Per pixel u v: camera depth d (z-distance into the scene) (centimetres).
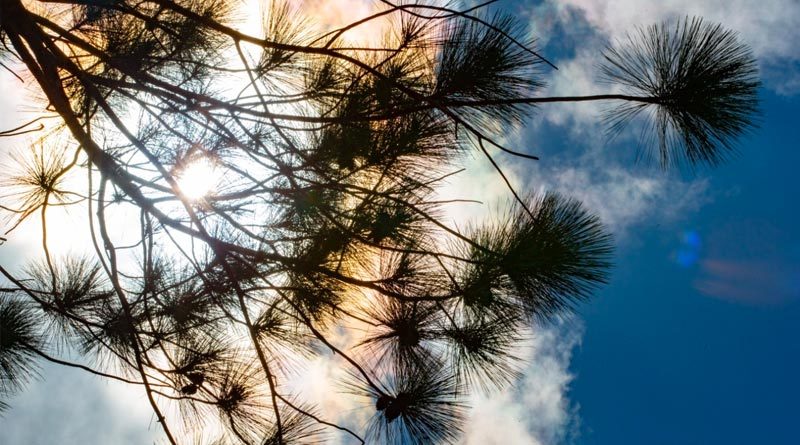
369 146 218
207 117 211
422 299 213
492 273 205
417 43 207
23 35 213
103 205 211
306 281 234
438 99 204
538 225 201
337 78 227
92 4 210
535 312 208
